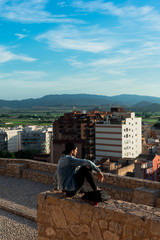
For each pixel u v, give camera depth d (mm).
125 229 4598
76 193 5355
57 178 5590
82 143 128375
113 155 125625
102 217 4902
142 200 10461
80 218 5227
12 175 17250
